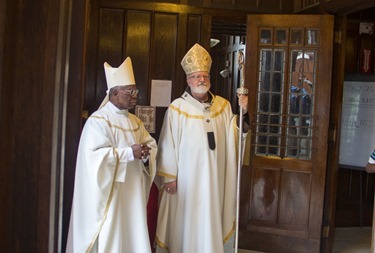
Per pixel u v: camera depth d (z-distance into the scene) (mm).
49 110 1970
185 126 2834
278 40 3857
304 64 3814
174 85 3955
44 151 1976
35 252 1981
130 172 2430
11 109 1812
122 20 3881
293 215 3824
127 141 2406
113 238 2299
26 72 1932
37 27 1933
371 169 3230
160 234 2889
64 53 2328
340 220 4770
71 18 2641
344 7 3559
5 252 1818
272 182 3861
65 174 2658
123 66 2404
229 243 4078
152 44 3912
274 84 3887
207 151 2789
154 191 3000
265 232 3861
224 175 2928
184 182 2820
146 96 3926
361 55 4770
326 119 3723
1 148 1728
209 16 3998
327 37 3699
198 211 2799
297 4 4184
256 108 3895
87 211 2270
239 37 6082
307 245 3773
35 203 1972
